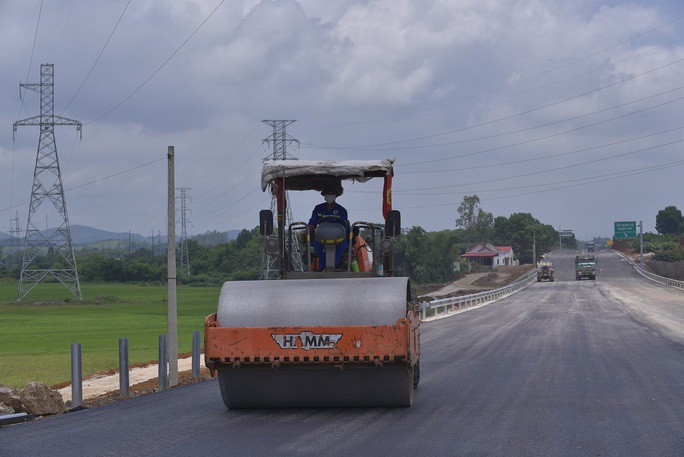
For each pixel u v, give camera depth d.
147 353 28.34
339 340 11.29
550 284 99.94
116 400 14.86
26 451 9.61
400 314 11.48
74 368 14.05
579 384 14.95
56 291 115.06
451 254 133.00
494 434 9.98
